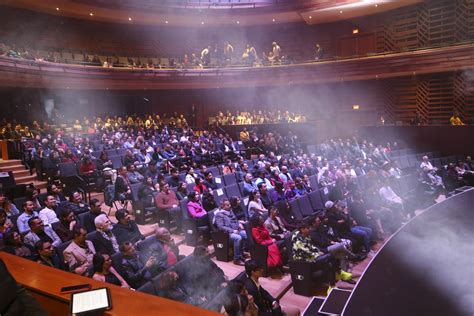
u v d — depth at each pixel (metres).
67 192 10.37
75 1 17.45
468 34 17.61
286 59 21.92
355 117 20.73
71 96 19.02
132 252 5.12
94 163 11.70
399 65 18.00
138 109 21.70
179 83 21.14
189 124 22.80
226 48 22.16
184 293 4.73
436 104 18.22
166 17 20.78
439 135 16.23
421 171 11.87
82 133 17.33
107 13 19.61
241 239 7.03
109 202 9.35
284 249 6.69
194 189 9.50
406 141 17.02
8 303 1.53
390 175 10.59
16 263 2.61
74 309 1.88
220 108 23.08
